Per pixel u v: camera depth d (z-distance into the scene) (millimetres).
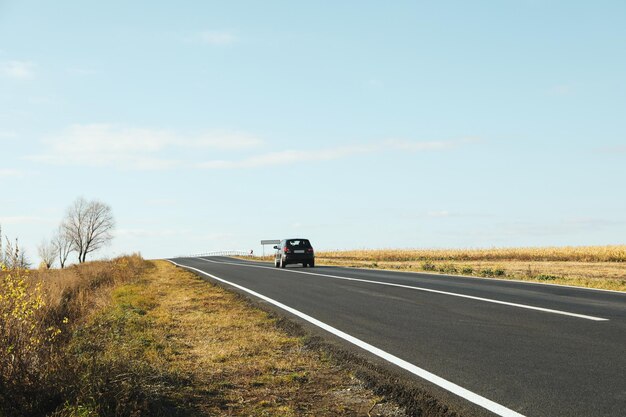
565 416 4895
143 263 41031
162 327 9969
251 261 50875
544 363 6750
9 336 5836
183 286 18578
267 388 6254
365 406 5605
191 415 5316
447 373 6469
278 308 12391
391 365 6938
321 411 5480
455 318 10320
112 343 8281
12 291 6223
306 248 31703
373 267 33312
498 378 6168
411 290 15336
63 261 84312
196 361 7453
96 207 87125
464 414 5090
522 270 28828
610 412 4957
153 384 6008
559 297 13211
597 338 8117
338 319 10633
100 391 5266
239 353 7922
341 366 7090
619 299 12688
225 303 13438
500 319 10039
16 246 6566
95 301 14047
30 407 5141
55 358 5883
